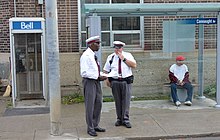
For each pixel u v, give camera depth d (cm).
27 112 953
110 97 1068
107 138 721
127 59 784
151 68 1115
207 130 764
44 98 1065
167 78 1117
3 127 814
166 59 1114
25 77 1085
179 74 1014
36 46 1073
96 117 757
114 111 945
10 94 1144
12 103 1044
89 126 741
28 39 1066
